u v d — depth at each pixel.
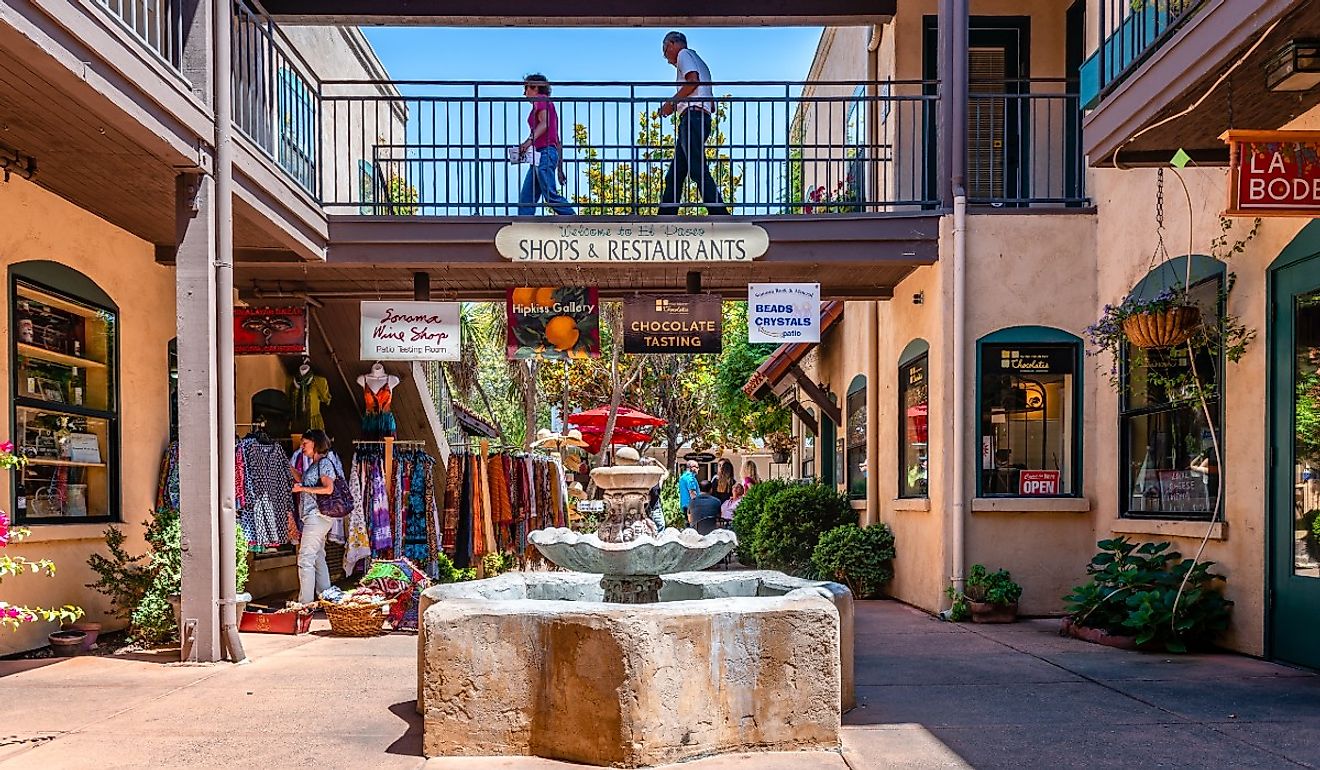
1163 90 6.04
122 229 9.27
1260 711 5.66
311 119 10.02
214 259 7.42
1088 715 5.62
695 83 9.92
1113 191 9.53
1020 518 9.78
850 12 11.66
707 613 4.87
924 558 10.47
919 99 9.85
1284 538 6.91
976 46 11.69
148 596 7.93
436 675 4.92
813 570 12.41
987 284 9.94
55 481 8.28
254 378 12.08
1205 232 7.81
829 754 4.89
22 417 7.87
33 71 5.56
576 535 5.75
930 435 10.24
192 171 7.36
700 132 10.31
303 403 12.80
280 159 9.33
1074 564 9.77
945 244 9.90
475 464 11.06
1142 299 8.59
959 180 9.95
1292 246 6.77
